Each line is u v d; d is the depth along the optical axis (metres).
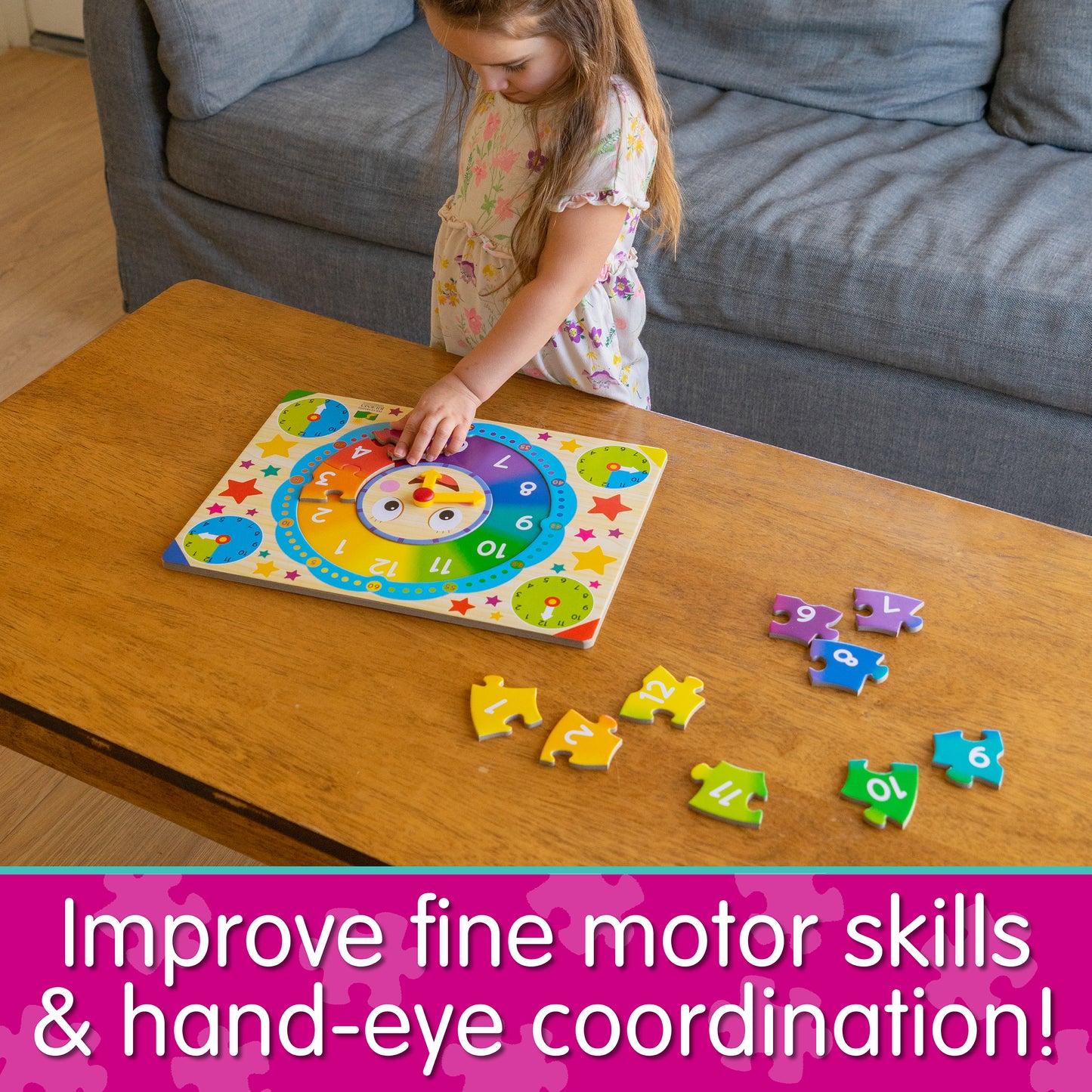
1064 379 1.40
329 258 1.80
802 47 1.88
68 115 2.77
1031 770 0.70
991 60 1.85
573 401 1.01
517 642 0.79
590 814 0.68
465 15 0.85
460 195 1.12
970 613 0.81
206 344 1.08
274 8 1.77
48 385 1.02
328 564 0.83
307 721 0.73
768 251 1.51
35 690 0.74
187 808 0.74
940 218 1.53
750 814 0.67
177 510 0.89
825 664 0.76
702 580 0.84
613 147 0.96
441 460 0.93
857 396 1.55
